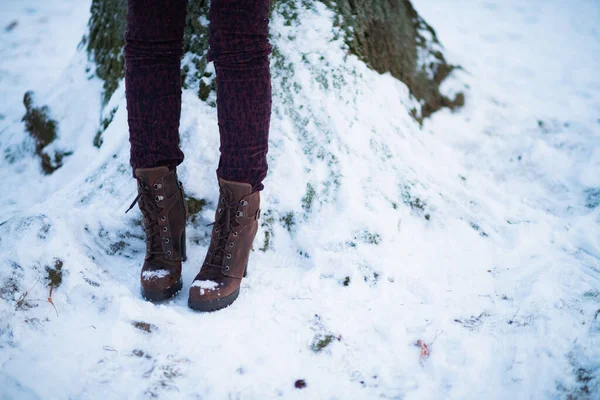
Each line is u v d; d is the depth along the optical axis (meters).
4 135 2.43
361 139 1.86
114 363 1.26
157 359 1.27
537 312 1.43
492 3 5.38
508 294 1.53
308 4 1.98
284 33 1.92
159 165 1.46
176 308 1.45
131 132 1.44
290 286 1.55
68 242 1.53
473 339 1.36
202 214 1.72
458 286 1.58
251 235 1.49
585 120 2.50
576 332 1.36
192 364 1.27
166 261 1.48
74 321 1.37
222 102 1.38
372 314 1.46
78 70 2.38
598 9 5.04
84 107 2.22
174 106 1.45
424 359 1.31
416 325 1.42
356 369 1.29
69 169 2.07
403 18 2.40
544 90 3.02
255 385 1.22
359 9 2.08
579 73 3.38
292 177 1.76
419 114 2.28
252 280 1.58
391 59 2.23
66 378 1.20
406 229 1.77
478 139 2.31
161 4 1.34
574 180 2.12
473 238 1.77
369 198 1.76
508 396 1.22
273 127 1.82
